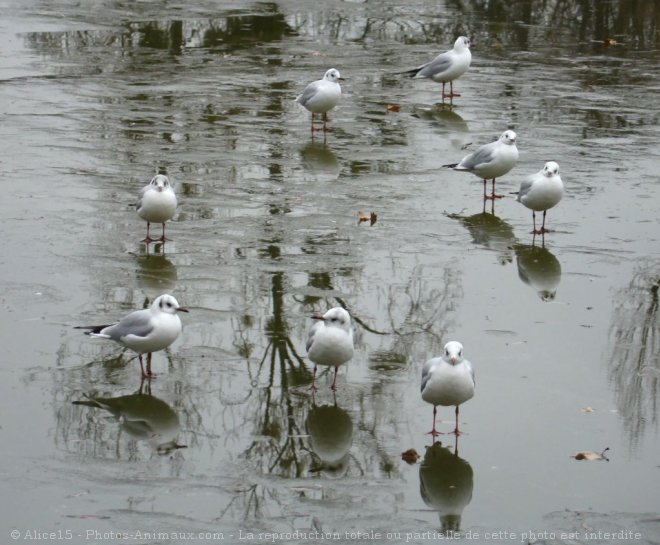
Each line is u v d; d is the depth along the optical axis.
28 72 26.69
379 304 14.18
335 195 18.55
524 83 27.39
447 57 25.19
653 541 9.23
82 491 9.76
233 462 10.38
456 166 18.42
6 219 16.80
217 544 9.00
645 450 10.79
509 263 15.77
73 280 14.57
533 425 11.27
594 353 12.94
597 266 15.71
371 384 12.08
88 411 11.23
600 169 20.38
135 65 27.95
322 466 10.37
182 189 18.59
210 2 36.66
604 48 32.09
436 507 9.71
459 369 10.67
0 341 12.68
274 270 15.20
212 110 23.86
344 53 30.27
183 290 14.40
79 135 21.58
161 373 12.12
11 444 10.52
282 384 11.98
